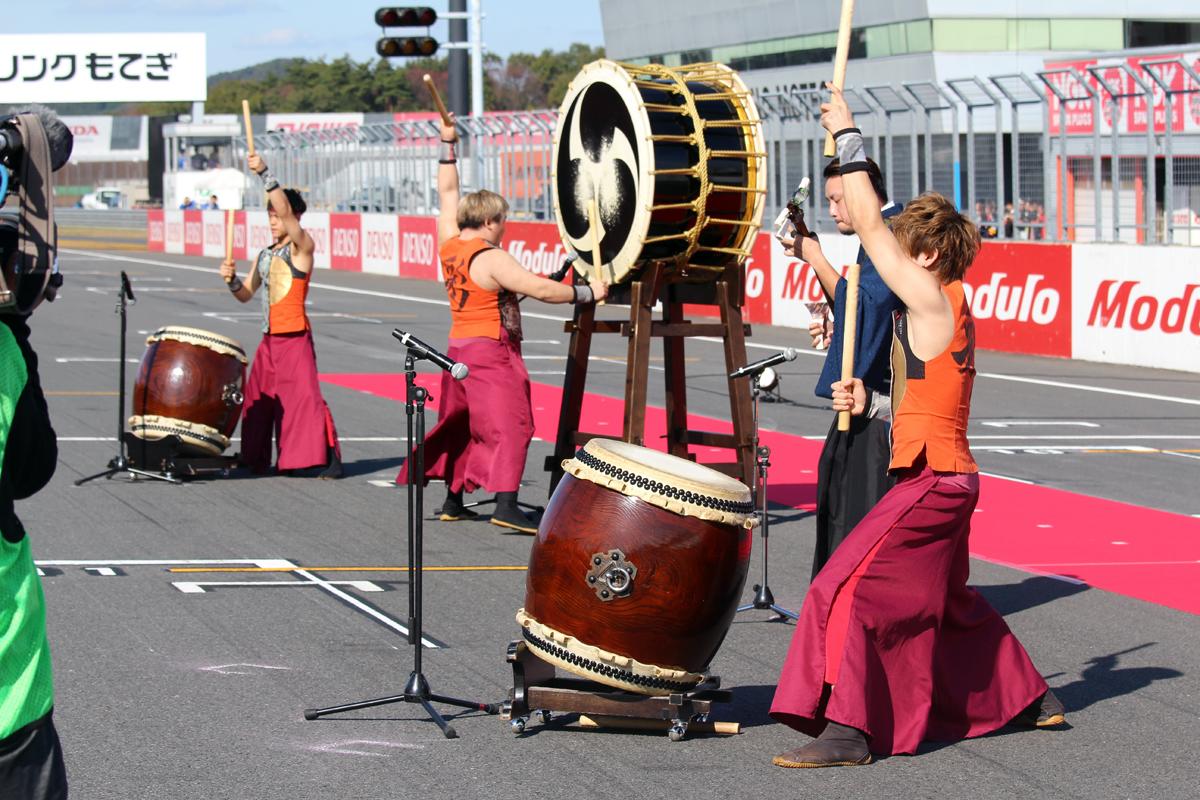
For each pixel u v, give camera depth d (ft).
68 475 46.39
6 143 16.11
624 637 23.04
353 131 163.63
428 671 27.09
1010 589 34.27
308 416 46.24
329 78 586.04
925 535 22.07
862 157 22.40
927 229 22.31
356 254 165.17
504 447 38.73
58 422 57.26
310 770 22.03
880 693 22.33
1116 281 81.66
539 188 131.64
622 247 36.81
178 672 26.71
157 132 333.21
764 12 201.67
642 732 24.00
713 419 62.28
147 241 237.66
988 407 66.80
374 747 23.07
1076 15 176.45
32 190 16.31
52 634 28.91
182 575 33.99
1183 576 35.58
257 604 31.60
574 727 24.23
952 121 91.91
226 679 26.35
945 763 22.67
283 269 46.09
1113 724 24.73
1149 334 80.02
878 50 182.70
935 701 23.56
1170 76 85.97
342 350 88.69
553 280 37.45
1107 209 91.97
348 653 28.09
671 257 37.52
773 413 64.18
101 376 73.00
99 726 23.79
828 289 27.94
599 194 37.35
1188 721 24.94
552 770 22.20
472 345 38.68
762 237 106.11
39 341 90.07
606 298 38.96
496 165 134.62
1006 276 88.28
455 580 34.12
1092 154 89.10
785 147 103.09
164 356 45.96
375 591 32.96
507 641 29.17
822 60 193.06
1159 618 31.78
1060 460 52.85
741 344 39.68
